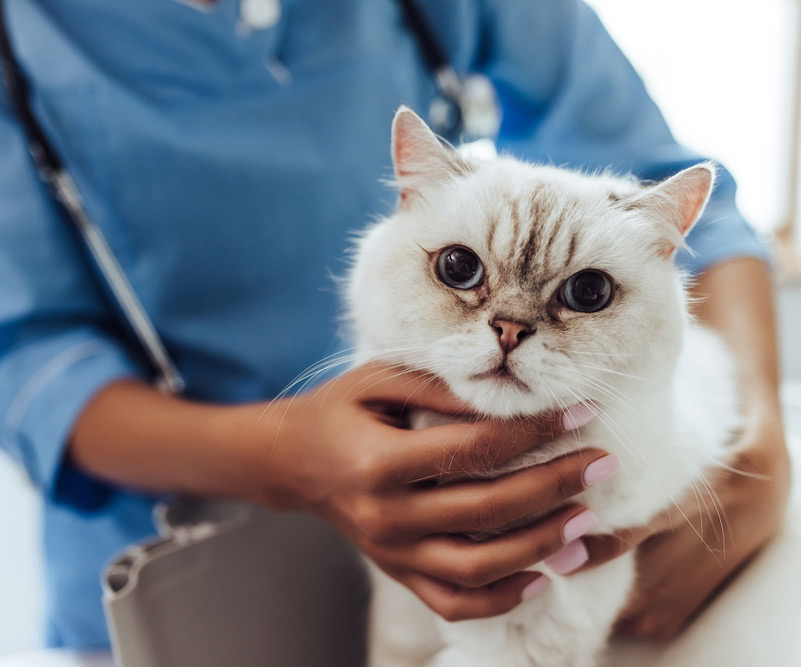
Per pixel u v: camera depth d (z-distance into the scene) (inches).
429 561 25.2
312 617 29.8
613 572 27.7
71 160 40.6
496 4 48.6
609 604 28.2
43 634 53.6
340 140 44.4
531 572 25.9
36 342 39.8
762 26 72.4
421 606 31.4
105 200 40.9
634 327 25.3
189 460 32.9
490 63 51.8
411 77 48.7
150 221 41.3
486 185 26.9
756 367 36.7
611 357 25.0
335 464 26.2
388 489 24.6
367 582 32.8
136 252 41.8
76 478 40.3
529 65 49.4
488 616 25.5
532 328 24.5
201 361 44.8
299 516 33.3
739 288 40.6
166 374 43.7
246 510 36.2
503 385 24.6
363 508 25.2
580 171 33.1
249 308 44.1
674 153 47.3
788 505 30.7
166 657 26.0
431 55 48.5
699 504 28.4
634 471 26.4
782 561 27.6
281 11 43.9
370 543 26.3
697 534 28.3
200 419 33.9
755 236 44.0
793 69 72.2
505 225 25.5
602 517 26.9
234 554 31.2
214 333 43.6
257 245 43.0
